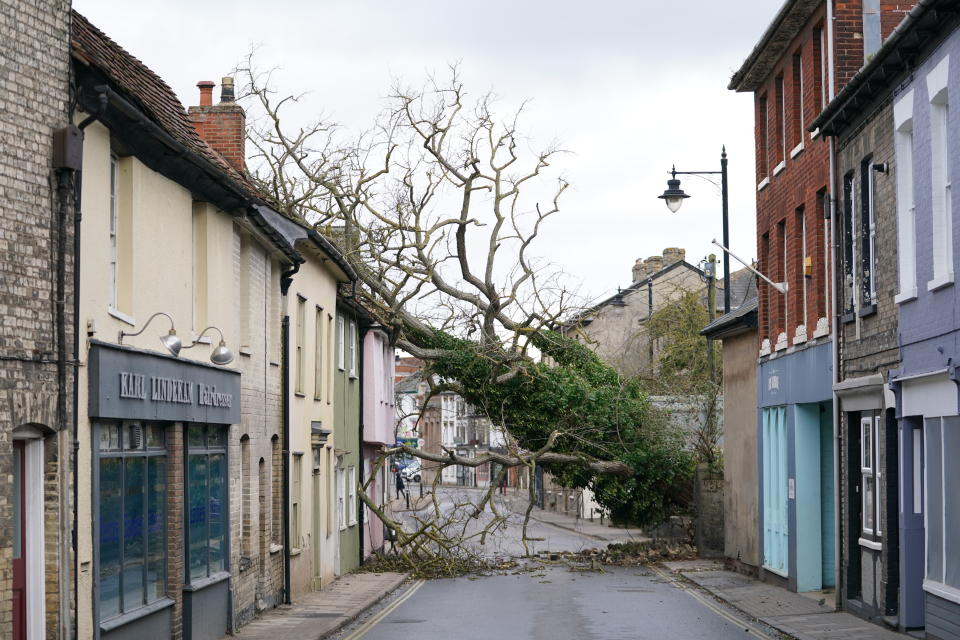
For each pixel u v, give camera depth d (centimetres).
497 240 3522
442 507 6462
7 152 1065
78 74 1188
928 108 1579
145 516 1424
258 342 2019
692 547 3475
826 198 2127
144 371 1370
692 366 5044
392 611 2147
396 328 3397
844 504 2002
